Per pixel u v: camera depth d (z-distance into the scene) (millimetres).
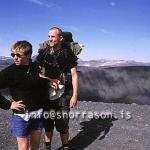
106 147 5602
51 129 4996
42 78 3785
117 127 6793
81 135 6191
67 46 4836
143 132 6484
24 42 3611
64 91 4832
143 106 9188
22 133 3711
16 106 3615
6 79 3639
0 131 6109
